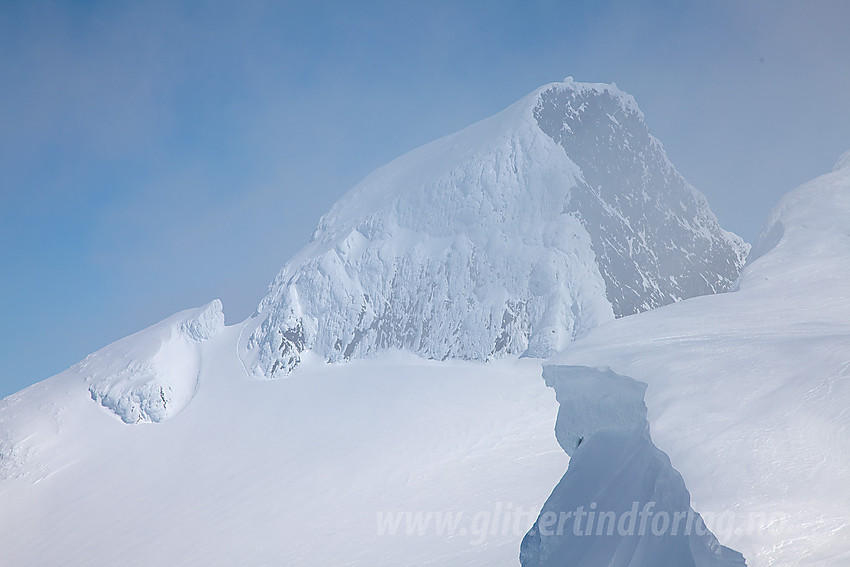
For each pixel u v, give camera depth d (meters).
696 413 13.67
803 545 10.72
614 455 17.59
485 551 54.25
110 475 83.25
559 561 16.84
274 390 92.12
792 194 25.91
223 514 70.88
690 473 12.41
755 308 18.25
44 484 84.12
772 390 13.55
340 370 92.81
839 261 20.22
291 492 71.06
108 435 90.00
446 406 78.25
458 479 66.50
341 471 72.12
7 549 75.19
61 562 70.88
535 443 69.56
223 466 79.69
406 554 56.72
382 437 75.94
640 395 16.30
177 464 82.56
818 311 17.48
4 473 86.69
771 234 25.42
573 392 18.89
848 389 13.00
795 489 11.48
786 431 12.53
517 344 84.81
